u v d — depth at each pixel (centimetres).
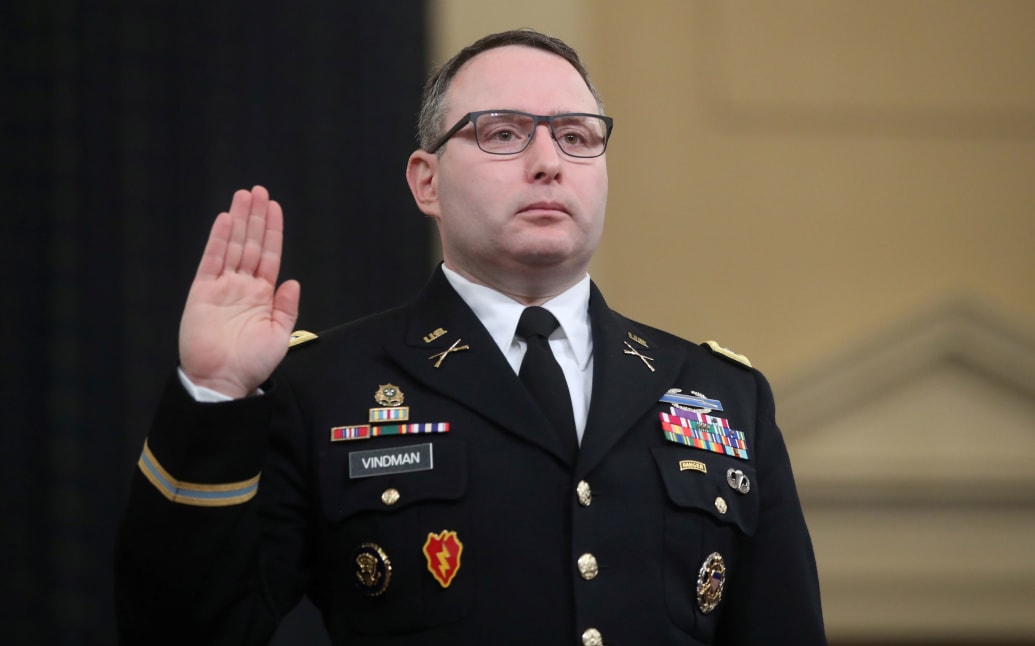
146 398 1650
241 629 583
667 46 1961
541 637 586
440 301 684
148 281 1677
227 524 580
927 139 1978
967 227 1962
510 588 592
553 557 601
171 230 1697
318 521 621
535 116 666
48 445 1622
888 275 1938
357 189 1748
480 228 658
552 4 1825
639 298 1905
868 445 1864
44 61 1702
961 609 1811
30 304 1656
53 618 1584
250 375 594
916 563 1820
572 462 624
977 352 1888
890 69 1989
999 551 1828
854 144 1969
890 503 1844
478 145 667
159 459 582
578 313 681
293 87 1755
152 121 1712
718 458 660
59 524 1605
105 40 1720
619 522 615
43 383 1639
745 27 1977
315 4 1777
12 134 1686
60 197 1677
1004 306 1920
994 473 1850
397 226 1748
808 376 1884
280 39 1762
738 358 736
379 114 1767
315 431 636
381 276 1734
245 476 586
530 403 631
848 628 1800
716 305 1914
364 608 603
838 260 1939
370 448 623
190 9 1744
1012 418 1875
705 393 692
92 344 1656
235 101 1738
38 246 1670
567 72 691
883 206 1958
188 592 576
